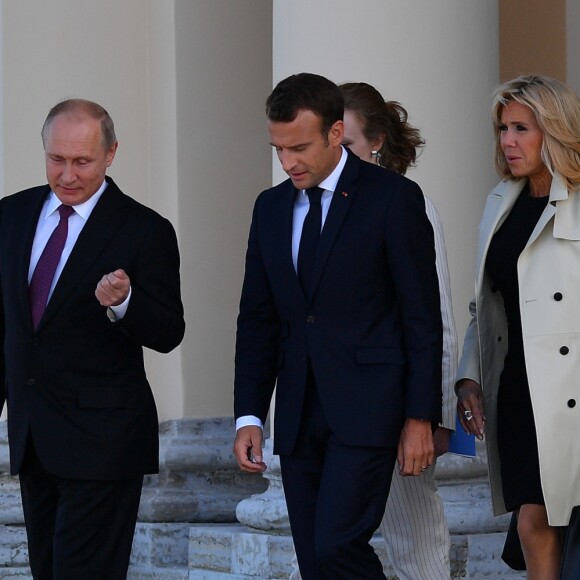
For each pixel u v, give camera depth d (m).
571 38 21.33
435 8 16.34
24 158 19.38
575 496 11.45
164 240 12.31
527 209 11.95
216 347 19.52
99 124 12.07
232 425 19.31
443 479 15.81
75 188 12.06
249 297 11.91
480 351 12.11
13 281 12.27
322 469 11.42
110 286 11.42
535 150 11.71
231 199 19.77
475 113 16.45
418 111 16.27
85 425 12.03
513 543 12.55
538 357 11.49
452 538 15.39
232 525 18.20
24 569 18.73
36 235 12.42
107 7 19.83
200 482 18.94
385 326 11.16
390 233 11.05
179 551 18.28
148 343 12.07
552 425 11.42
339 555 10.85
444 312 12.36
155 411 12.48
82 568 12.08
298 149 10.97
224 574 16.80
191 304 19.38
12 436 12.30
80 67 19.67
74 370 12.07
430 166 16.23
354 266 11.09
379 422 10.95
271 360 11.91
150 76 19.95
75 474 11.95
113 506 12.16
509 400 11.91
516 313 11.84
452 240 16.23
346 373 11.07
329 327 11.16
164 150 19.66
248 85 20.00
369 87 12.59
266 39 20.17
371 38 16.27
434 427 11.15
